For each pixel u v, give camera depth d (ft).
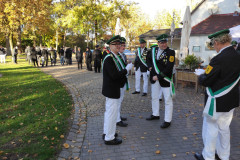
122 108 17.47
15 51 56.70
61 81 30.22
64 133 12.23
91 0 67.10
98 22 70.54
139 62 21.22
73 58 92.99
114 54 10.81
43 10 65.77
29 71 40.14
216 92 7.84
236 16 41.32
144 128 13.34
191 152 10.39
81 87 25.95
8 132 12.07
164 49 13.11
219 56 7.71
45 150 10.04
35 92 22.24
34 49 49.39
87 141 11.58
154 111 14.74
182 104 18.33
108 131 10.95
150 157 9.96
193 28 43.06
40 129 12.56
